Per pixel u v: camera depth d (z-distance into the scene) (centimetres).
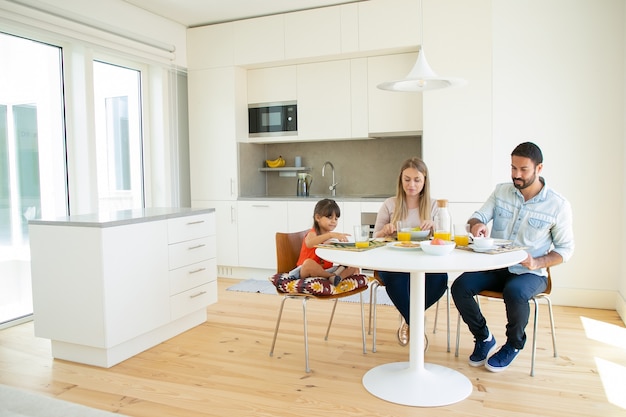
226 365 275
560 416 212
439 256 219
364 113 458
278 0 434
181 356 290
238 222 497
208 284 351
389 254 225
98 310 268
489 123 403
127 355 287
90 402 232
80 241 269
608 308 381
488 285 267
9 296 362
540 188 264
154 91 489
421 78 241
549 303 270
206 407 226
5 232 359
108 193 448
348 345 305
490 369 258
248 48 481
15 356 293
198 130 509
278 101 494
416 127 441
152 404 229
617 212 376
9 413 202
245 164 512
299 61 472
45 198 390
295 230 473
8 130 360
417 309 243
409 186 281
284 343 310
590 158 380
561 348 292
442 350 291
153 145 495
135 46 442
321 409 222
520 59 393
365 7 434
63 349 285
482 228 257
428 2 413
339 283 271
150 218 297
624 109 365
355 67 459
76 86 404
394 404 226
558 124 386
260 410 222
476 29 401
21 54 369
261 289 456
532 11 387
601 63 374
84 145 405
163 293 308
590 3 373
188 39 507
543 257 252
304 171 534
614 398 228
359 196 496
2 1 332
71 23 382
